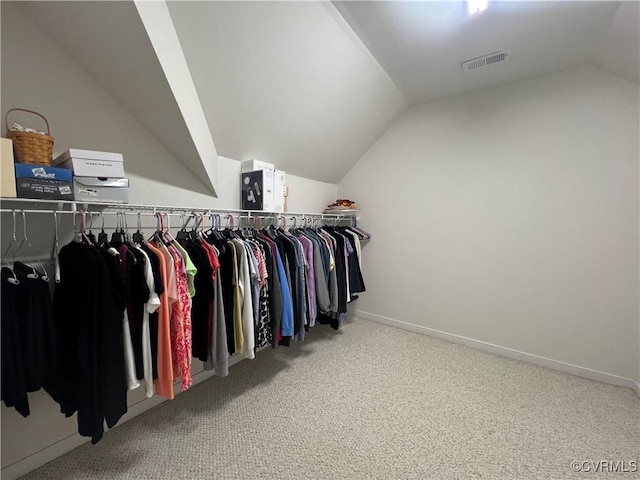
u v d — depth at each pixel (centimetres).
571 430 162
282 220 278
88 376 111
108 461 141
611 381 207
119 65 140
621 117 196
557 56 197
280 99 203
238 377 216
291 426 165
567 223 219
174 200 190
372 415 175
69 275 118
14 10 123
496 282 253
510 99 238
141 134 172
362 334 297
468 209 264
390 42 192
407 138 298
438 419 171
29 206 131
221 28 146
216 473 134
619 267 202
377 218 326
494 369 229
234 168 228
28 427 134
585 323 216
